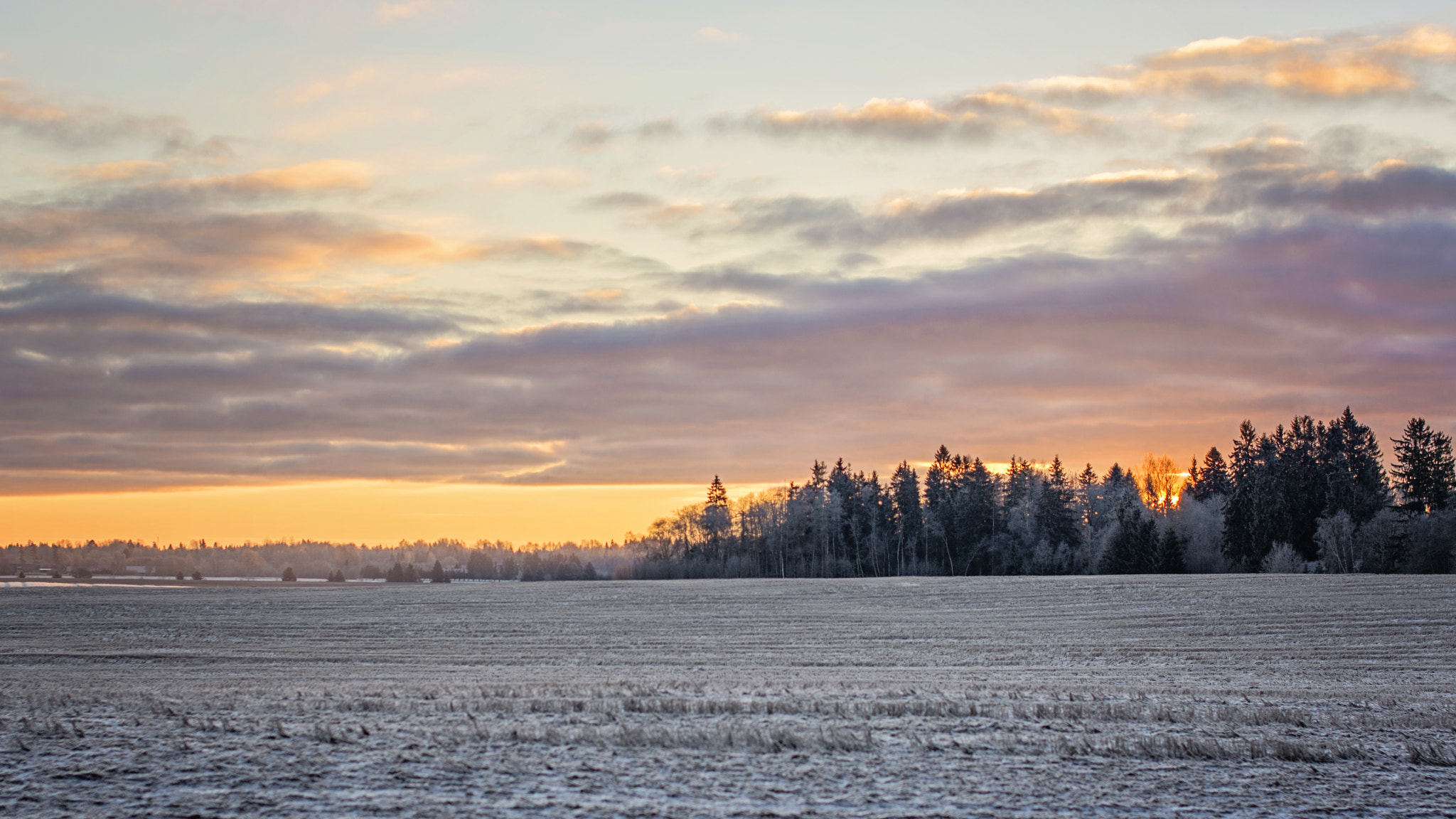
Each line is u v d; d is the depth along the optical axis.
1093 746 13.82
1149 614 47.12
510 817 10.40
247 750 13.26
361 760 12.73
